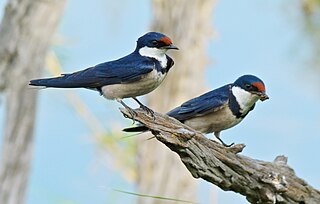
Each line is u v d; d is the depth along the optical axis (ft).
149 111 26.53
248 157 26.86
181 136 25.59
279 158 27.99
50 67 46.09
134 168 49.39
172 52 49.32
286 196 27.45
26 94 44.04
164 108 49.37
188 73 49.39
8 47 43.14
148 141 49.60
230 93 32.24
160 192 49.67
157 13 49.47
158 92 49.44
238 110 32.27
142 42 31.60
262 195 26.91
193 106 32.12
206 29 49.70
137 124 30.99
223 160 26.35
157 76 31.27
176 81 49.24
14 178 44.75
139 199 49.55
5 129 44.52
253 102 32.58
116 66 31.04
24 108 44.27
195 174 26.30
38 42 43.42
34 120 44.91
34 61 43.65
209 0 49.70
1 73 43.29
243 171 26.58
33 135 45.09
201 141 26.14
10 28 43.14
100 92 31.60
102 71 31.04
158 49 31.42
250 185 26.78
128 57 31.45
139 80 30.99
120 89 31.14
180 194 49.70
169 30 49.37
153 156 49.52
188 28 49.21
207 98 32.19
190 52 49.37
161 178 49.62
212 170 26.35
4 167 44.62
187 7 49.16
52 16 43.42
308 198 27.66
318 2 45.29
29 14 43.11
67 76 31.24
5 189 44.68
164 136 25.67
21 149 44.75
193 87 49.60
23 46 43.27
